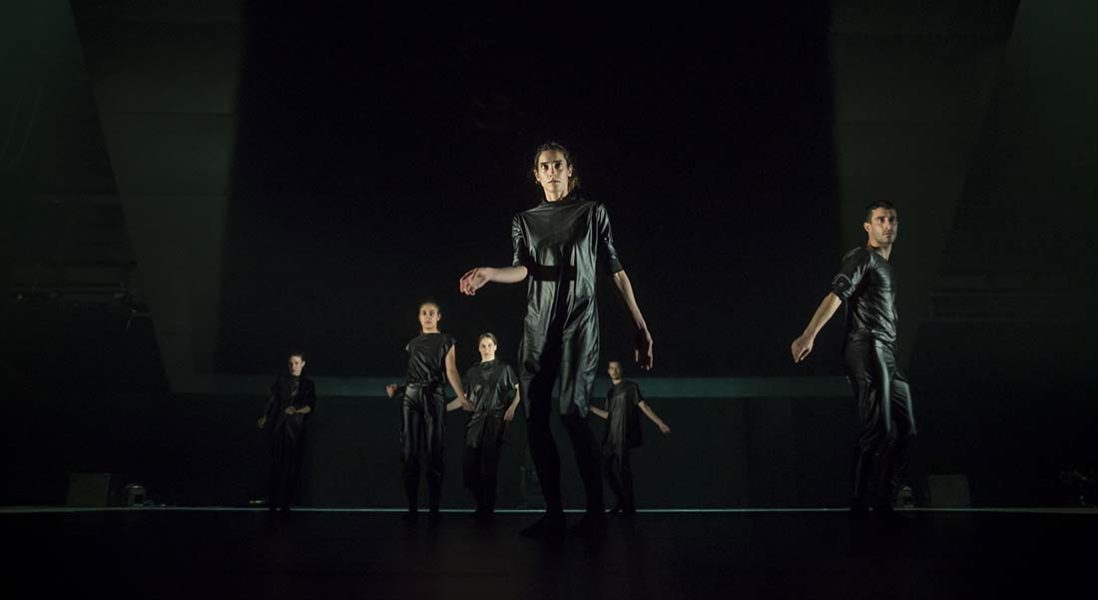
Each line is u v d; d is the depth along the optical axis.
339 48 12.98
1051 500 15.69
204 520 4.29
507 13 12.91
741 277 14.80
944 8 12.77
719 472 16.20
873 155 13.91
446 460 15.89
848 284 4.34
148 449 15.55
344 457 15.95
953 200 14.17
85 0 12.35
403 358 15.49
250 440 15.88
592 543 2.07
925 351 15.75
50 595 1.02
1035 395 15.88
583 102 13.52
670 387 15.38
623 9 12.84
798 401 16.48
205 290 14.85
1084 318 15.29
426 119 13.60
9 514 4.92
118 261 15.29
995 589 1.07
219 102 13.41
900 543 1.88
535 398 2.58
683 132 13.73
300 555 1.71
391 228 14.57
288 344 15.31
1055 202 14.95
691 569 1.36
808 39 13.04
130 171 13.87
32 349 15.13
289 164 13.93
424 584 1.19
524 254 2.69
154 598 1.02
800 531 2.55
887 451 4.44
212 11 12.59
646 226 14.44
